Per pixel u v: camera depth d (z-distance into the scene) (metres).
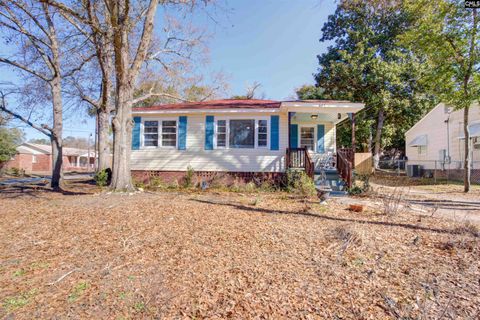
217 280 3.22
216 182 12.17
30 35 11.12
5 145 30.28
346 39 22.78
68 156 46.84
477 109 15.16
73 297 2.86
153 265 3.64
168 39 14.70
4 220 6.00
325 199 8.29
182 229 5.25
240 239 4.68
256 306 2.68
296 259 3.85
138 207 7.15
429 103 20.14
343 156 11.18
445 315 2.52
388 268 3.56
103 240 4.64
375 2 15.20
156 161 12.90
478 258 3.83
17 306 2.69
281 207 7.41
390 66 19.62
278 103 14.03
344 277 3.31
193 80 20.36
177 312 2.58
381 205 7.66
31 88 13.59
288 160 11.40
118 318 2.50
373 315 2.54
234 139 12.45
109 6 9.31
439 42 10.91
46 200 8.50
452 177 16.83
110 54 12.56
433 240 4.58
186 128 12.75
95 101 14.97
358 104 10.84
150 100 25.86
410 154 22.69
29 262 3.76
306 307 2.67
